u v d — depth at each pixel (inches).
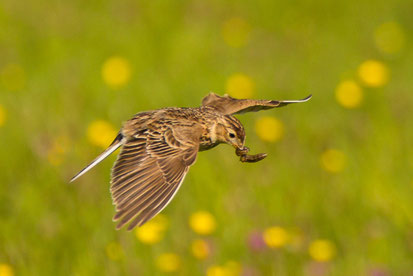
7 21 1029.8
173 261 556.7
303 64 938.7
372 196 660.7
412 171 693.9
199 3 1103.6
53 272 570.6
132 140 404.2
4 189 653.9
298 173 693.9
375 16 1075.9
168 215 628.4
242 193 652.7
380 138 743.7
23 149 706.8
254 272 577.6
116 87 834.2
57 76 882.8
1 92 844.0
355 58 957.8
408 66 943.7
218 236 608.1
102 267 565.3
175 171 386.0
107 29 1017.5
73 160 673.6
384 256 602.2
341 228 626.8
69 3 1095.0
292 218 631.2
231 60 941.8
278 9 1093.8
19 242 593.0
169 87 850.8
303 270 581.3
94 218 610.2
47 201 634.2
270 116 781.9
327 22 1068.5
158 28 1023.6
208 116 458.0
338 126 780.0
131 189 374.6
